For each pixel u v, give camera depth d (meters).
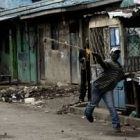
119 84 11.58
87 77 13.79
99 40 12.47
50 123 11.33
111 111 10.02
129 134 9.66
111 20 11.74
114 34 11.70
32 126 10.91
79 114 12.70
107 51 12.05
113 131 10.02
